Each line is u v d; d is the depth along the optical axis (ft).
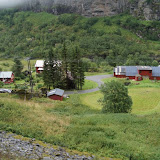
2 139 56.85
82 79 251.39
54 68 241.96
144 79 303.27
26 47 627.46
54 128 81.76
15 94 170.40
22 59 525.34
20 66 335.06
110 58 529.45
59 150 58.23
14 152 49.60
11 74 295.48
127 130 87.86
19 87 240.12
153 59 546.26
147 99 200.03
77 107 149.48
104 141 72.79
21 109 102.94
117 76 325.21
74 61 250.98
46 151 54.65
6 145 52.80
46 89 220.64
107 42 618.03
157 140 77.87
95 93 236.43
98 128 87.25
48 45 611.88
